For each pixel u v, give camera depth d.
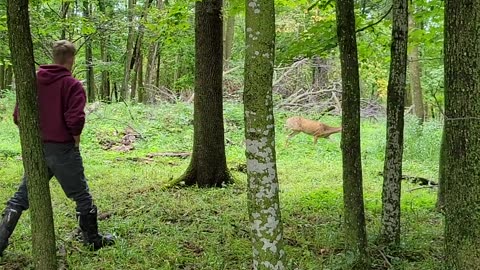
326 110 16.02
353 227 3.93
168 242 4.64
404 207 6.38
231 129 13.82
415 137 12.01
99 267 4.04
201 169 7.46
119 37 17.36
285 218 5.66
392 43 4.43
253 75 2.86
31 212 3.21
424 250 4.57
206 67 7.44
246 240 4.77
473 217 3.11
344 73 3.90
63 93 4.16
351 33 3.89
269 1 2.81
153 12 10.43
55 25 10.95
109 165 9.81
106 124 13.70
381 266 4.20
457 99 3.09
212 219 5.51
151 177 8.38
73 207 5.94
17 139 12.45
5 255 4.21
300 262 4.18
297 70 17.70
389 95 4.50
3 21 7.91
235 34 23.27
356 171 3.92
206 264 4.16
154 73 23.95
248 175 2.97
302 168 10.03
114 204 6.21
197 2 7.33
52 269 3.25
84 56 21.39
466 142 3.09
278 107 16.16
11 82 22.20
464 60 3.04
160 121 14.22
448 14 3.10
